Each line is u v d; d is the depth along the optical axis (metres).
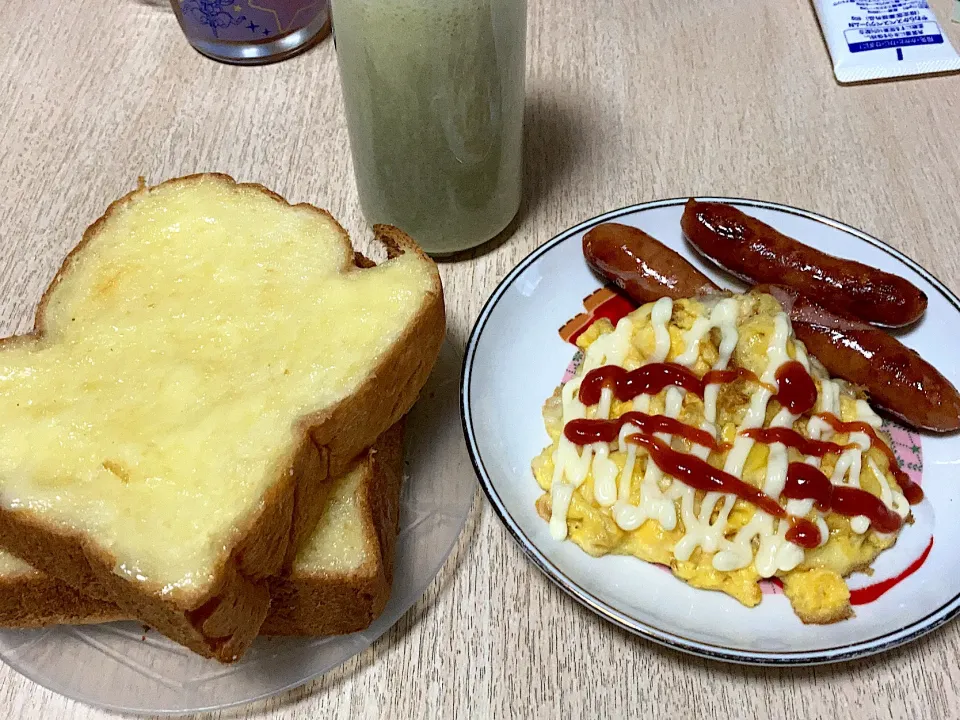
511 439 0.25
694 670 0.22
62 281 0.24
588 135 0.36
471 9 0.23
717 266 0.29
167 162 0.35
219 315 0.23
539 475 0.24
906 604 0.22
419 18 0.23
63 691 0.21
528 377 0.27
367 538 0.21
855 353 0.25
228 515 0.19
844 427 0.24
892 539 0.23
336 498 0.22
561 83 0.38
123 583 0.18
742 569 0.22
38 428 0.20
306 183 0.34
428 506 0.24
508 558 0.24
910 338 0.27
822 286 0.27
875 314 0.27
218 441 0.20
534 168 0.35
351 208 0.33
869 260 0.29
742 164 0.35
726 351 0.24
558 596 0.23
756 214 0.30
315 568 0.21
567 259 0.29
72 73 0.39
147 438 0.20
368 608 0.21
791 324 0.26
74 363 0.22
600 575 0.22
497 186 0.29
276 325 0.22
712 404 0.23
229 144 0.36
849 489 0.23
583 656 0.22
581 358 0.27
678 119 0.37
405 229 0.30
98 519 0.19
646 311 0.26
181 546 0.18
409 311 0.22
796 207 0.32
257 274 0.24
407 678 0.22
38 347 0.22
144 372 0.21
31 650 0.22
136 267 0.24
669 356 0.25
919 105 0.37
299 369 0.21
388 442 0.24
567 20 0.41
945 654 0.22
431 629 0.23
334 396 0.21
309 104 0.37
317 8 0.39
